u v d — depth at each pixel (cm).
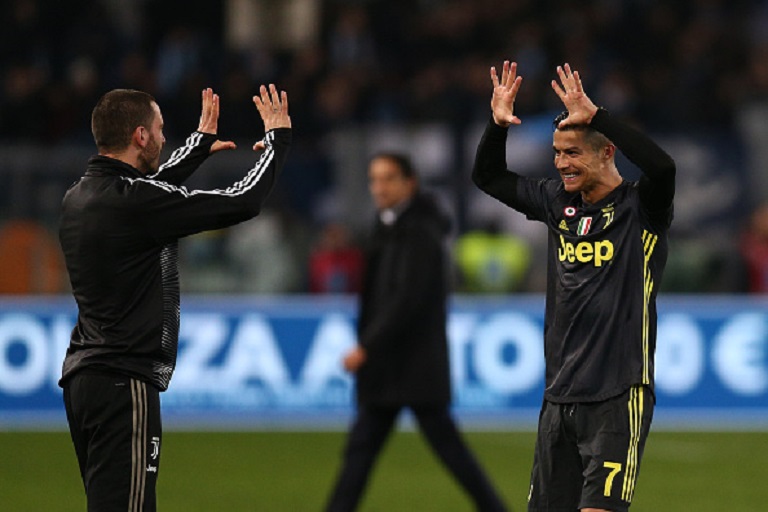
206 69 6744
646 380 1975
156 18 7250
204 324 4897
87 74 6594
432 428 2762
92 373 1895
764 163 5847
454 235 5622
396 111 6594
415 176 2795
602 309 1977
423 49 7175
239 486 3553
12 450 4169
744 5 7694
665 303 5009
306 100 6594
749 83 6938
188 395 4881
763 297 5222
